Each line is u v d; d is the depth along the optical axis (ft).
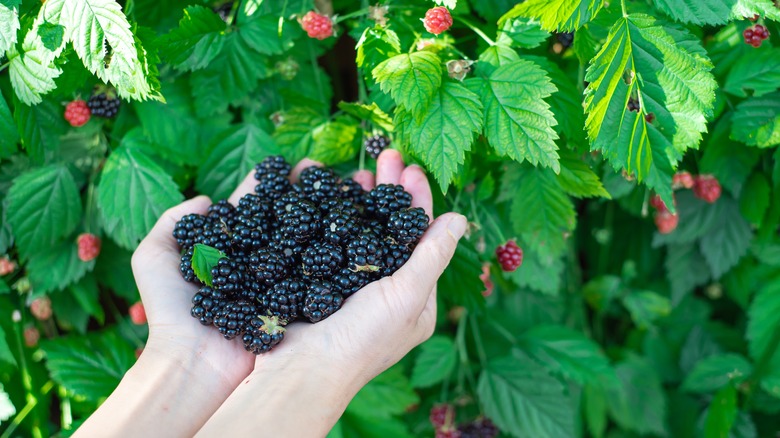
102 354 2.50
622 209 2.86
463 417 2.70
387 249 2.08
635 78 1.99
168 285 2.15
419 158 2.17
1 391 2.53
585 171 2.20
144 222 2.32
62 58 2.06
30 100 2.11
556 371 2.63
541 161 2.02
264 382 1.97
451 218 2.10
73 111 2.27
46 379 2.57
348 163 2.43
